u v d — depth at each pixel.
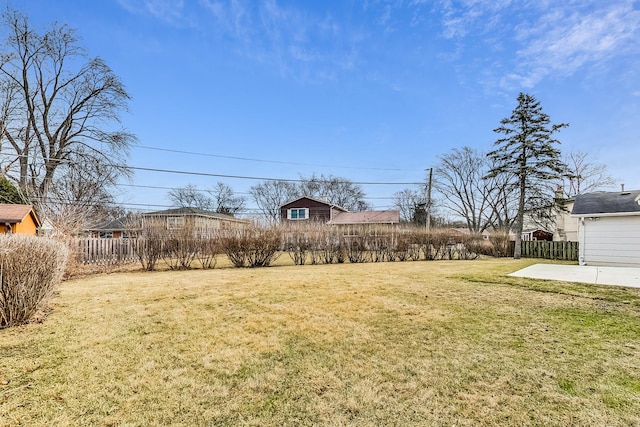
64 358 3.15
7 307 4.10
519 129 17.70
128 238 12.42
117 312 4.86
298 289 6.64
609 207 11.23
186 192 42.25
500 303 5.34
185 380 2.73
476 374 2.83
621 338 3.67
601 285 6.68
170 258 10.92
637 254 10.66
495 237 17.25
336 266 11.47
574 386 2.61
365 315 4.67
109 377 2.77
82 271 10.09
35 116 18.38
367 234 13.98
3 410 2.24
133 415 2.22
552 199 17.33
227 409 2.31
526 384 2.65
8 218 14.27
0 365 2.97
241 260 11.42
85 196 18.31
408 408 2.32
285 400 2.43
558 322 4.29
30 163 18.16
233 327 4.15
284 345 3.53
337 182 44.31
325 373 2.87
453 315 4.65
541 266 10.55
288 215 31.81
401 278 8.08
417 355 3.25
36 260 4.34
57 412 2.24
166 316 4.65
